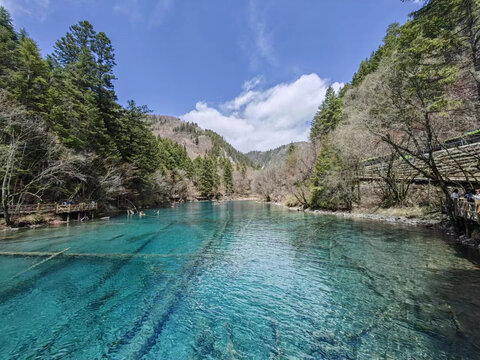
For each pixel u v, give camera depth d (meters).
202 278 8.06
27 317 5.62
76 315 5.72
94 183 25.00
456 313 5.18
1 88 17.88
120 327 5.23
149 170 40.56
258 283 7.59
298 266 9.08
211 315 5.70
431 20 9.16
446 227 13.25
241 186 90.00
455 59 9.79
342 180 22.58
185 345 4.61
